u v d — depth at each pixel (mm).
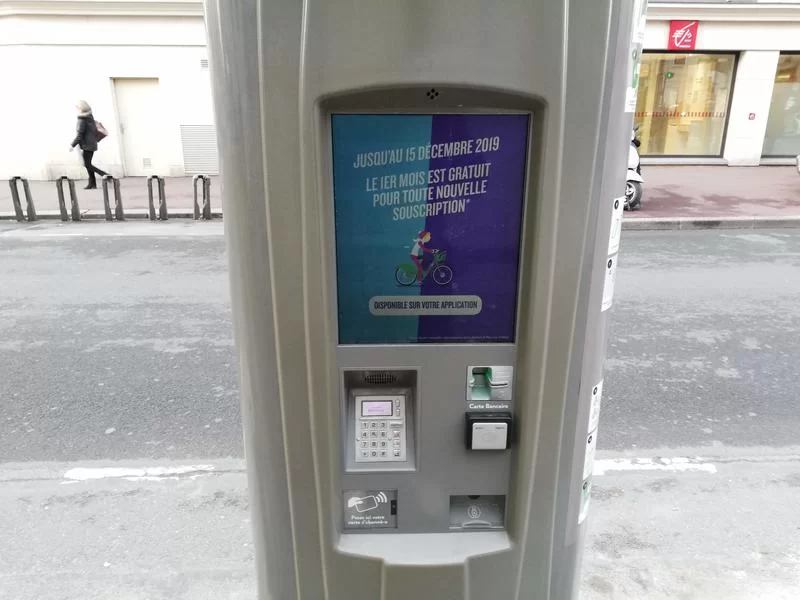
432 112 1196
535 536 1468
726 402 4387
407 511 1456
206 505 3211
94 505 3213
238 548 2885
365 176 1231
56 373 4781
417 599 1449
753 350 5258
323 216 1230
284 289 1266
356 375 1401
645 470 3557
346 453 1424
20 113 14320
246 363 1390
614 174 1327
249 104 1193
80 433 3947
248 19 1150
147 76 14344
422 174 1235
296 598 1510
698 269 7695
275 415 1378
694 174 14773
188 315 6039
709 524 3072
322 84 1141
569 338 1331
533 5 1121
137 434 3932
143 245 8922
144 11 13836
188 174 15117
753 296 6648
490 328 1343
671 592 2602
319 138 1184
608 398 4430
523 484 1413
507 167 1241
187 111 14656
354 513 1463
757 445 3848
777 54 15055
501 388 1380
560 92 1163
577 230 1263
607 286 1434
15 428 4004
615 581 2660
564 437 1440
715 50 15109
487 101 1183
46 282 7125
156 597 2578
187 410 4230
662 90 15602
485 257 1295
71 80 14195
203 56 14297
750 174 14805
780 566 2768
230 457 3680
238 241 1300
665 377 4754
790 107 15727
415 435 1407
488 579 1471
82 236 9555
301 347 1301
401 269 1293
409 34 1109
